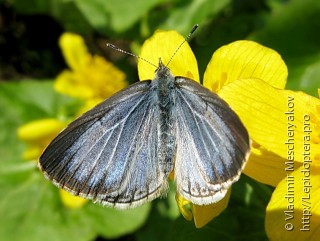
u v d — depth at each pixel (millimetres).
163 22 108
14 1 129
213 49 107
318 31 95
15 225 119
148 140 55
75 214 117
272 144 55
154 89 57
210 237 68
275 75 61
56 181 54
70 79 117
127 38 115
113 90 117
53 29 138
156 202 111
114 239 121
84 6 117
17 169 125
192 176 51
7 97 129
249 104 55
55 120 115
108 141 56
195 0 107
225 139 49
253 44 62
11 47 140
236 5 117
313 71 92
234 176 48
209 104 52
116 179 55
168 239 108
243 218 69
